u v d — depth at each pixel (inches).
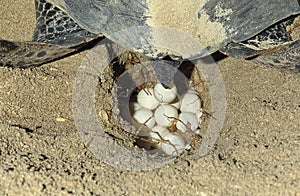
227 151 47.7
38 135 49.2
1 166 45.0
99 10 50.3
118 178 45.3
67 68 56.2
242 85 55.6
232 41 50.3
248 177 44.4
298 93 52.4
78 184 44.3
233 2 49.5
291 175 44.0
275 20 50.6
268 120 50.2
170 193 44.0
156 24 49.0
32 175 44.4
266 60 53.8
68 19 52.9
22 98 53.3
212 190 43.9
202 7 48.8
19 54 53.1
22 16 61.6
